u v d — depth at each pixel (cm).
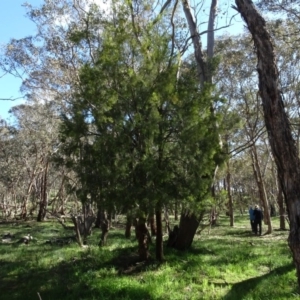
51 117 2547
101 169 933
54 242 1680
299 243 457
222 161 1122
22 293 898
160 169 946
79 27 1645
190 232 1336
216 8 1421
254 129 2314
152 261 1111
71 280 965
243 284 901
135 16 1109
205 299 806
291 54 2145
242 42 2373
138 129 950
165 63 1024
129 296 823
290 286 842
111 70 984
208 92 1024
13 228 2542
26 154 3738
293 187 475
